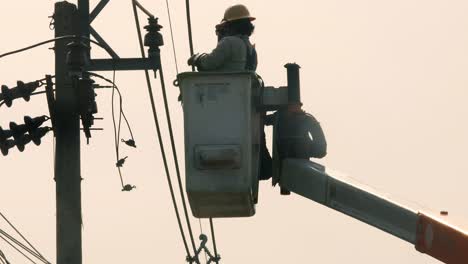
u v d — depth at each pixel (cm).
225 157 2420
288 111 2553
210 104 2442
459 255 1984
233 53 2534
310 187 2427
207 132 2442
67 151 3203
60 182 3209
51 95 3183
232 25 2594
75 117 3198
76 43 3134
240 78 2441
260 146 2622
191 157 2439
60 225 3206
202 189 2433
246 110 2438
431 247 2084
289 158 2530
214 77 2445
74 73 3134
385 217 2239
